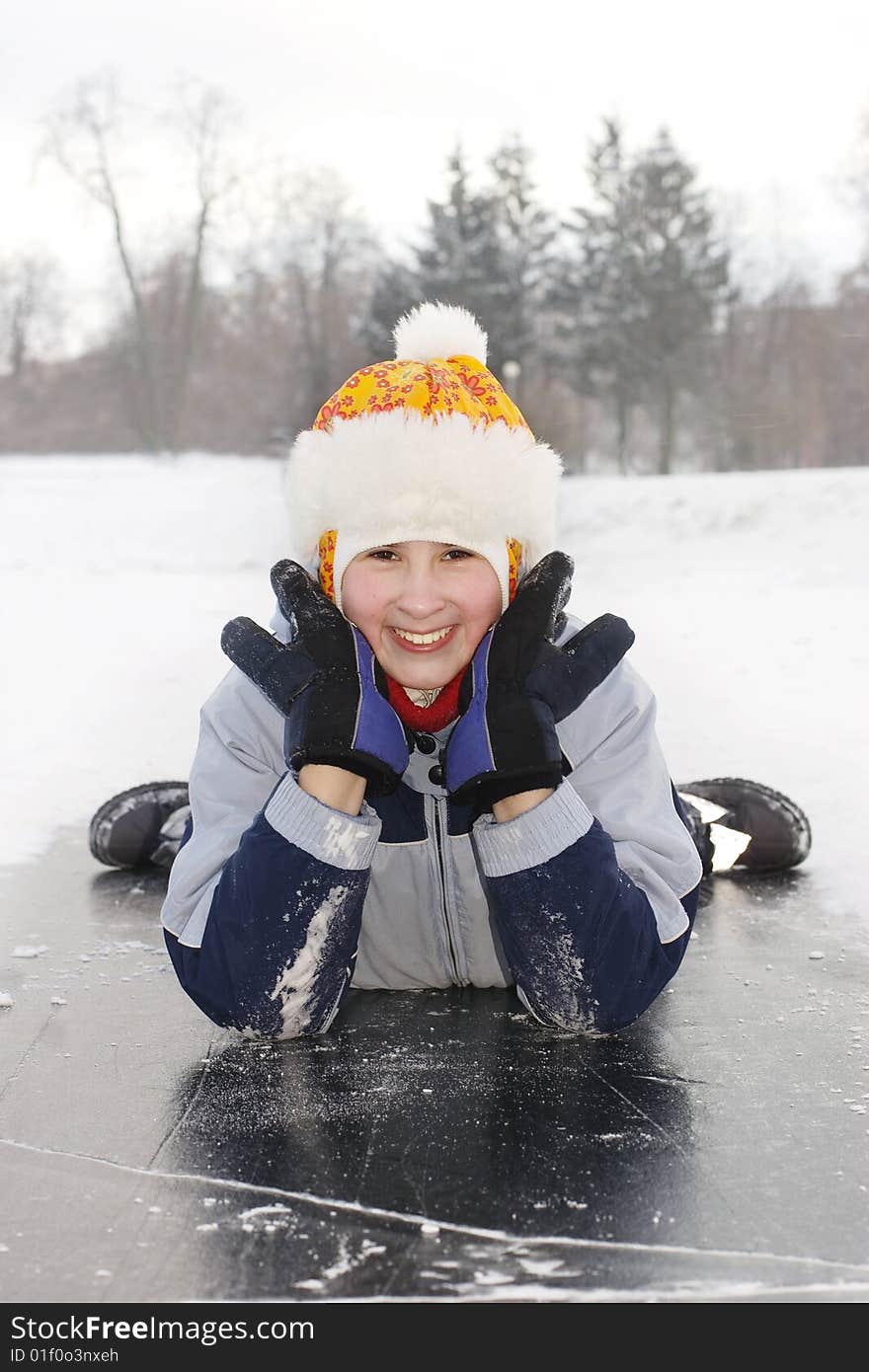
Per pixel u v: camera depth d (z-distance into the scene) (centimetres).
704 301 5194
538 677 207
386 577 214
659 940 215
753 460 5144
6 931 285
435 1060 214
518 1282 149
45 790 414
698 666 623
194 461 4444
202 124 5194
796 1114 191
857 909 290
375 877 232
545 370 5484
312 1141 184
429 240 5181
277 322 5991
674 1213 163
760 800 312
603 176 5406
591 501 1686
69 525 1992
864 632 723
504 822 206
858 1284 149
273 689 207
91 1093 201
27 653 718
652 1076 206
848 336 5159
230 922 206
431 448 210
